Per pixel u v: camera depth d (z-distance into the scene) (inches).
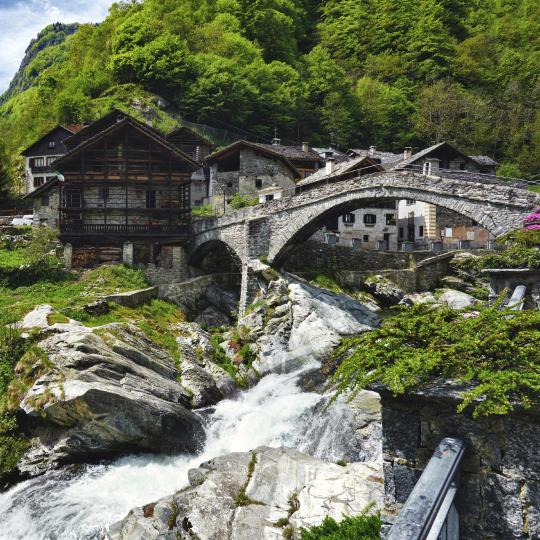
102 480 691.4
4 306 1063.0
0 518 623.5
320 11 4239.7
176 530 434.0
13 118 3432.6
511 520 170.2
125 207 1460.4
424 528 133.2
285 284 1234.0
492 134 2942.9
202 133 2610.7
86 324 991.0
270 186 1963.6
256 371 1095.6
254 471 489.1
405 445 197.6
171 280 1441.9
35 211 1695.4
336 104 3078.2
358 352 221.5
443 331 211.2
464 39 3848.4
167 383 885.8
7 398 785.6
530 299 467.2
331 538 321.7
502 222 874.8
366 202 1117.1
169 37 2770.7
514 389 169.2
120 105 2518.5
